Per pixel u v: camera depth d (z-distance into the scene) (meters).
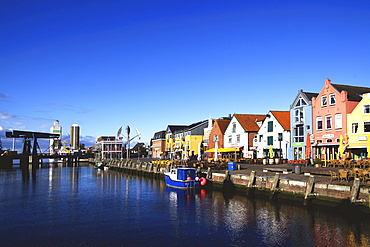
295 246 17.42
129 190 40.38
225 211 25.75
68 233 20.61
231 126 71.75
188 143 92.19
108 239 19.31
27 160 106.69
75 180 55.78
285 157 56.12
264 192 29.67
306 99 52.09
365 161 34.59
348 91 47.78
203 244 18.16
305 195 24.88
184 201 31.03
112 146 129.25
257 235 19.38
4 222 23.47
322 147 48.69
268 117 61.22
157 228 21.53
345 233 19.02
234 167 42.03
